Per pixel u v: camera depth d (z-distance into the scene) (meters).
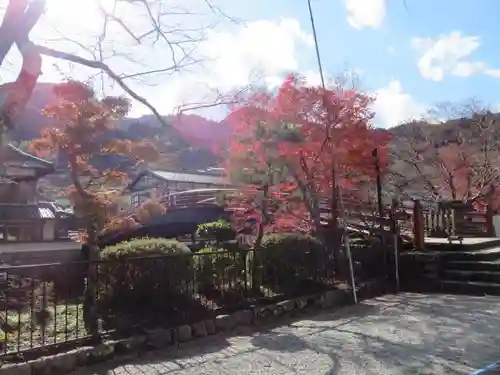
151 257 6.06
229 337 5.88
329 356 4.96
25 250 19.23
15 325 5.63
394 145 24.80
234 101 7.80
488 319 6.68
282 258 7.93
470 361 4.71
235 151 8.41
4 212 19.39
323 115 9.32
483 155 22.92
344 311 7.49
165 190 27.14
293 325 6.54
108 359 4.91
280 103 8.88
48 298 6.61
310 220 9.89
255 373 4.45
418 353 5.02
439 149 24.14
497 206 19.53
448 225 13.77
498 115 24.19
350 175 10.34
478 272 9.38
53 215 19.97
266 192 8.45
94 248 7.62
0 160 5.16
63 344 4.85
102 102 7.15
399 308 7.66
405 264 10.05
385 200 16.97
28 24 4.70
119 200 8.20
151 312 6.10
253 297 7.23
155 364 4.78
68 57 5.27
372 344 5.41
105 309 6.09
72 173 7.56
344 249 9.13
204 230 13.09
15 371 4.23
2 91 4.62
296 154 8.87
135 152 7.48
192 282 6.60
